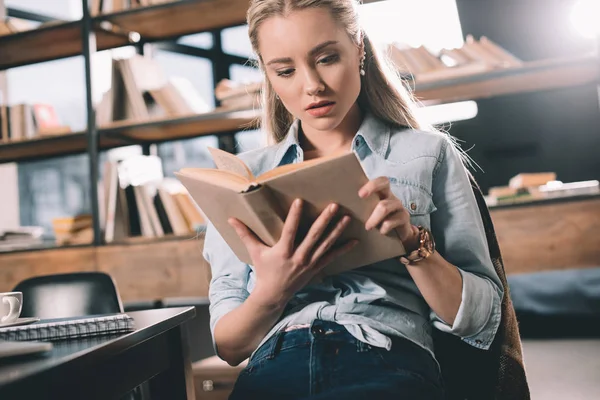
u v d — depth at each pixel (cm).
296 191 98
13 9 467
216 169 111
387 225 100
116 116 361
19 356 87
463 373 124
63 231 364
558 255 282
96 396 97
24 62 424
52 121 391
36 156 428
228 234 114
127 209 353
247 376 114
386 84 133
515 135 412
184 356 132
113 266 341
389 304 117
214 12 354
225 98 340
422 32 351
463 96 349
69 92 458
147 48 393
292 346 113
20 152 406
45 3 490
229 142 389
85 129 359
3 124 385
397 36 352
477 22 395
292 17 114
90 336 105
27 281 194
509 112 412
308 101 116
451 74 310
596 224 278
